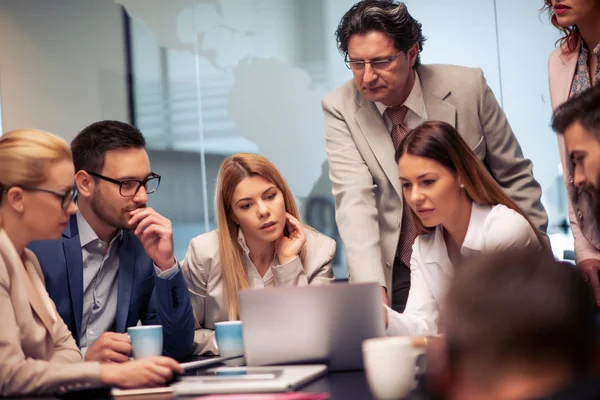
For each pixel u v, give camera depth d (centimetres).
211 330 254
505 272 58
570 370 57
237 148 462
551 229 420
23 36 475
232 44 464
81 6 474
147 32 471
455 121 279
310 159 455
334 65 454
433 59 436
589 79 265
